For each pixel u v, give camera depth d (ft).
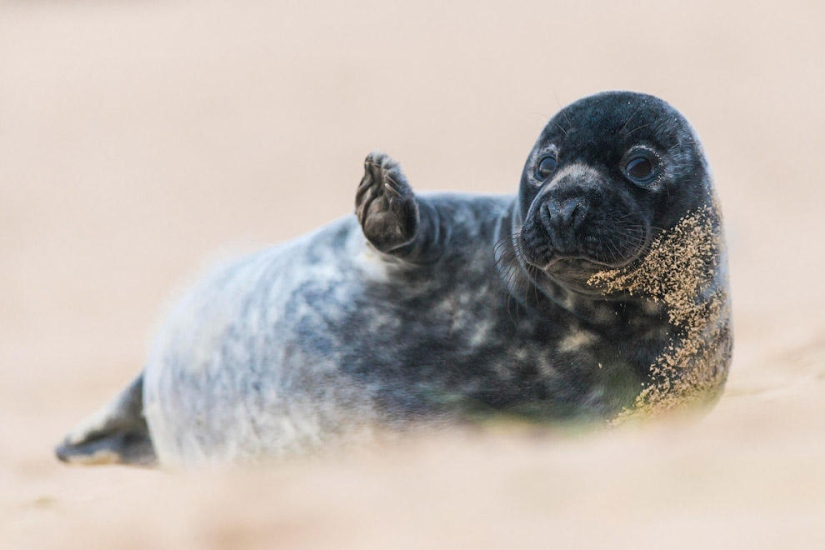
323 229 61.93
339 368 57.11
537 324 54.80
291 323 58.90
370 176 54.75
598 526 30.35
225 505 38.68
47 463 84.84
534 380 54.85
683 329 54.75
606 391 54.70
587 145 54.03
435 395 55.77
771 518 29.14
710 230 55.67
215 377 63.21
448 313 56.24
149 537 38.86
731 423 47.73
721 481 33.24
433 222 56.80
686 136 55.31
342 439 57.41
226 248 70.18
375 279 57.57
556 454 45.03
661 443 44.39
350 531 34.06
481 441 55.26
